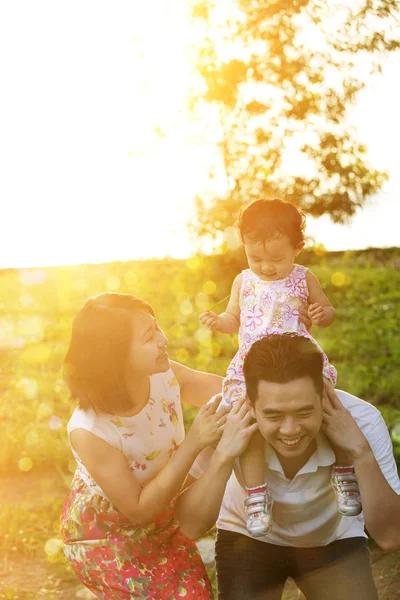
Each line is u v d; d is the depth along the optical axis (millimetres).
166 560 3070
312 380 2631
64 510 3195
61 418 8758
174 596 3004
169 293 15992
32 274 20359
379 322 12453
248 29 15414
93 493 3072
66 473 7188
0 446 7629
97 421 2965
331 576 3049
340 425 2811
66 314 16047
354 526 3100
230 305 3830
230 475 2918
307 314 3660
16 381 10477
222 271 16422
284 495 2951
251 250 3627
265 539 3078
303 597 4500
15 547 5559
